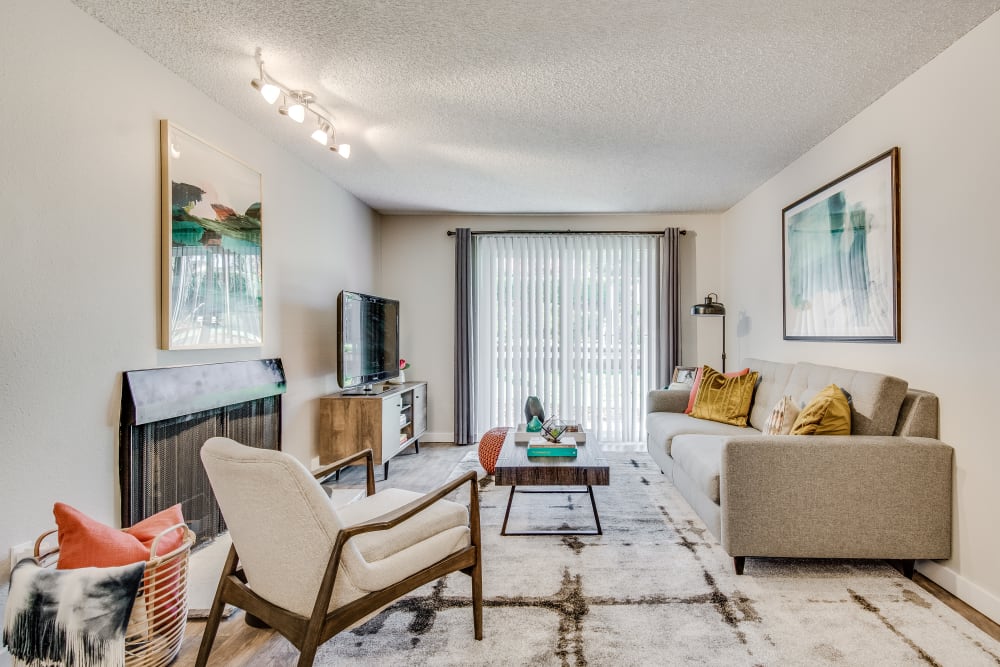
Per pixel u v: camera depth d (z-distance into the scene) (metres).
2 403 1.61
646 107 2.76
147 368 2.19
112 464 2.01
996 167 1.93
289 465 1.32
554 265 5.19
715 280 5.16
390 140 3.23
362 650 1.71
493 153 3.46
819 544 2.18
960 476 2.10
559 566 2.34
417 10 1.92
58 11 1.80
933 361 2.26
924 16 1.95
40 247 1.73
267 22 1.99
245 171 2.88
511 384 5.19
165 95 2.31
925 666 1.62
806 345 3.42
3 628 1.53
